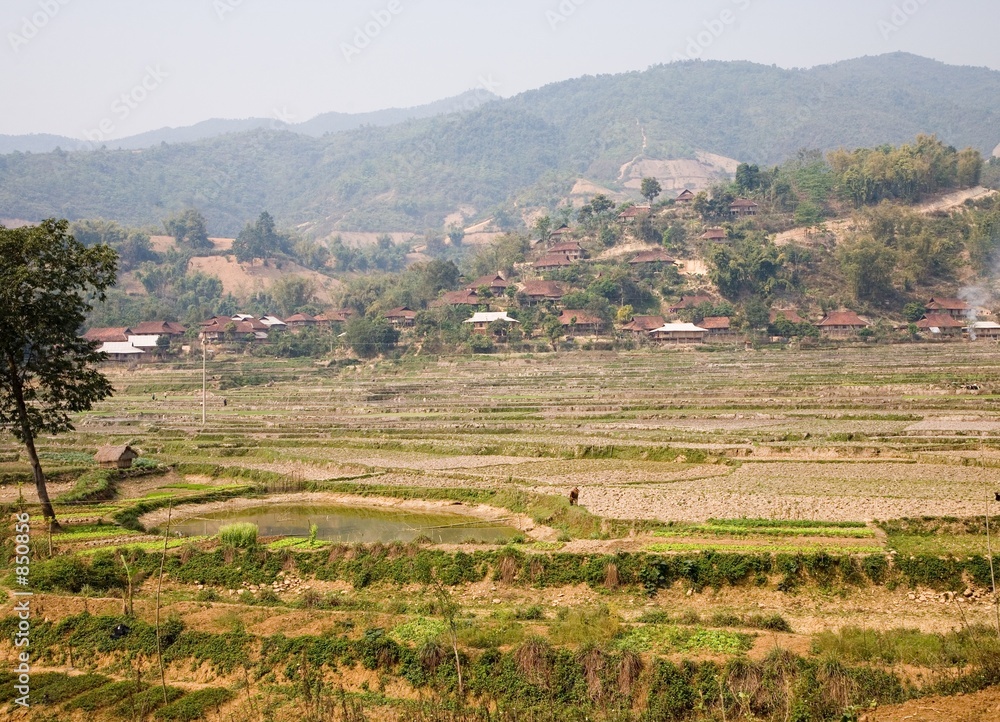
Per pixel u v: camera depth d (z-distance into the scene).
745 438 90.81
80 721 36.06
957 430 89.56
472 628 40.03
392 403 139.25
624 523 57.00
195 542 56.94
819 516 55.72
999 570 43.56
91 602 46.03
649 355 196.12
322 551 54.00
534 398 135.25
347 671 38.00
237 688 37.88
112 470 85.38
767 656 34.56
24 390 66.62
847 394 122.62
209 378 182.25
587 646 36.06
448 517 69.44
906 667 34.16
